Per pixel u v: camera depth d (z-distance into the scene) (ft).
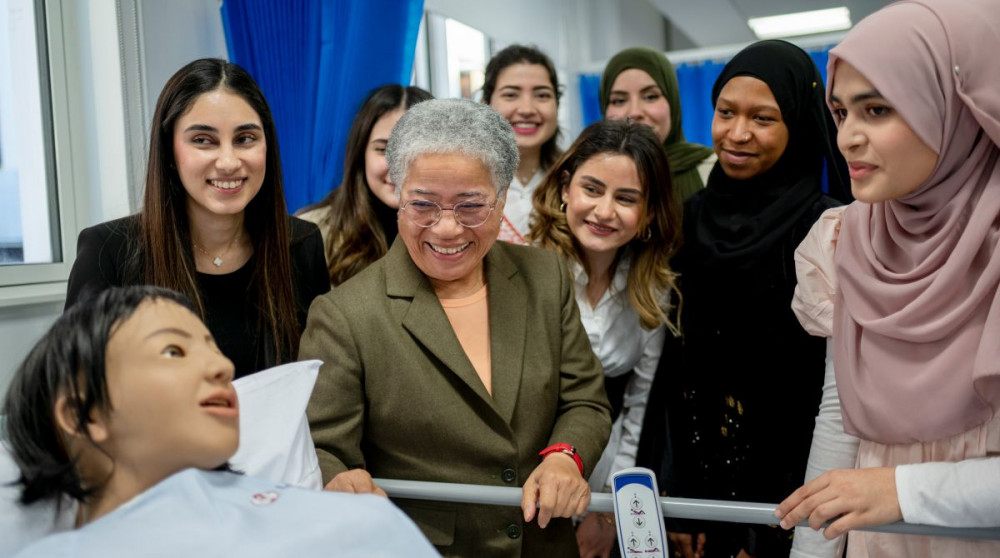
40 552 2.51
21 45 6.15
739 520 3.63
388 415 3.97
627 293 5.61
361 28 6.66
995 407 3.26
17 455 3.02
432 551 2.76
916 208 3.51
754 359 5.20
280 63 6.73
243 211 4.84
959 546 3.51
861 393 3.70
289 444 3.80
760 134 5.22
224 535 2.59
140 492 2.97
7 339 5.60
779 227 5.14
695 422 5.60
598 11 17.80
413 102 6.34
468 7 12.16
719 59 14.87
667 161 5.35
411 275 4.08
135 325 2.90
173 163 4.53
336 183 6.87
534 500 3.66
